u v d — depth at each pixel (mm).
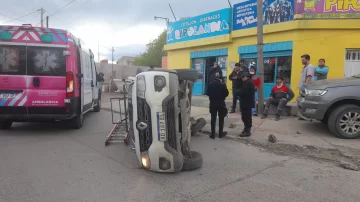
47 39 6723
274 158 5328
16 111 6684
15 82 6621
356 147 5906
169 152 4254
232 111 10031
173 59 17141
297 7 10773
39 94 6707
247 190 3877
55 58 6762
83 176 4301
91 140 6547
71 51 6859
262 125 7977
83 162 4953
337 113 6527
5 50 6602
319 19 10594
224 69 14016
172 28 17016
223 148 5992
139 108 4348
